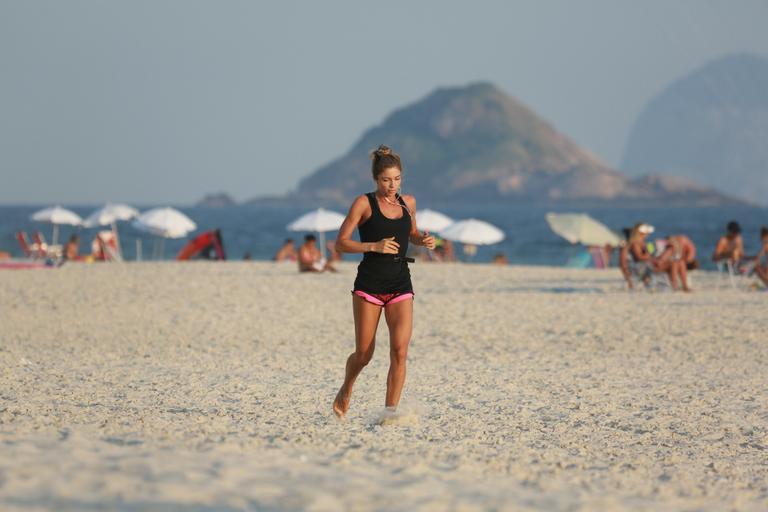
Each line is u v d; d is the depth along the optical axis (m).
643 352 24.77
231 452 10.11
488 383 19.42
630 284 43.81
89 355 23.44
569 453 12.55
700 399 17.69
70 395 16.45
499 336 27.97
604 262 62.28
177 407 15.48
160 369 21.02
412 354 24.33
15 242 125.69
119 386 18.09
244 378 19.67
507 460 11.40
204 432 12.09
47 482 7.94
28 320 31.28
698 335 27.89
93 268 55.06
